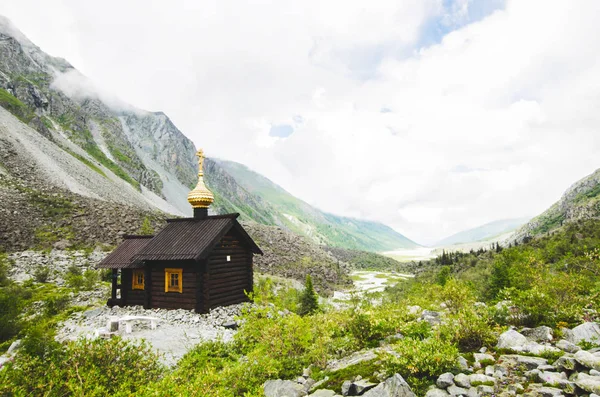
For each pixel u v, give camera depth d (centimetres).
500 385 604
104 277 3416
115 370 791
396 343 941
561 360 627
